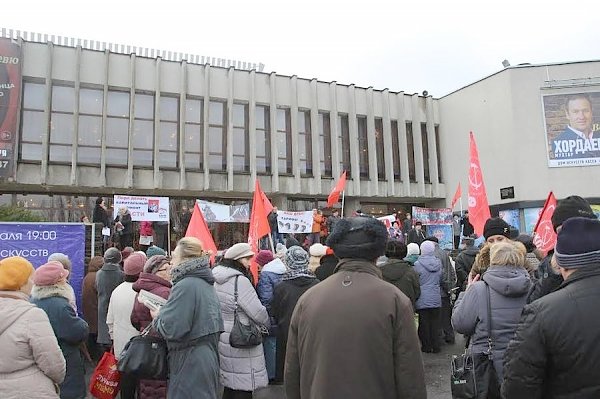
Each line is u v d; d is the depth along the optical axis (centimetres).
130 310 502
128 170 1797
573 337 211
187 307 357
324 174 2242
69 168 1716
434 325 790
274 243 1455
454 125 2527
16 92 1614
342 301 237
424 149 2545
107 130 1805
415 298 665
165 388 405
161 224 1662
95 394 448
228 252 475
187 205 2036
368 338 227
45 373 315
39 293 428
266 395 579
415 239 1606
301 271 550
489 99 2356
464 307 369
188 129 1948
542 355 221
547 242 688
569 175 2197
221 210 1323
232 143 1989
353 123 2311
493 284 361
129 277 519
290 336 258
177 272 372
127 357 379
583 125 2211
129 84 1861
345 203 2344
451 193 2503
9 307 312
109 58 1834
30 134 1680
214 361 368
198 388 355
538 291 333
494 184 2325
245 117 2077
